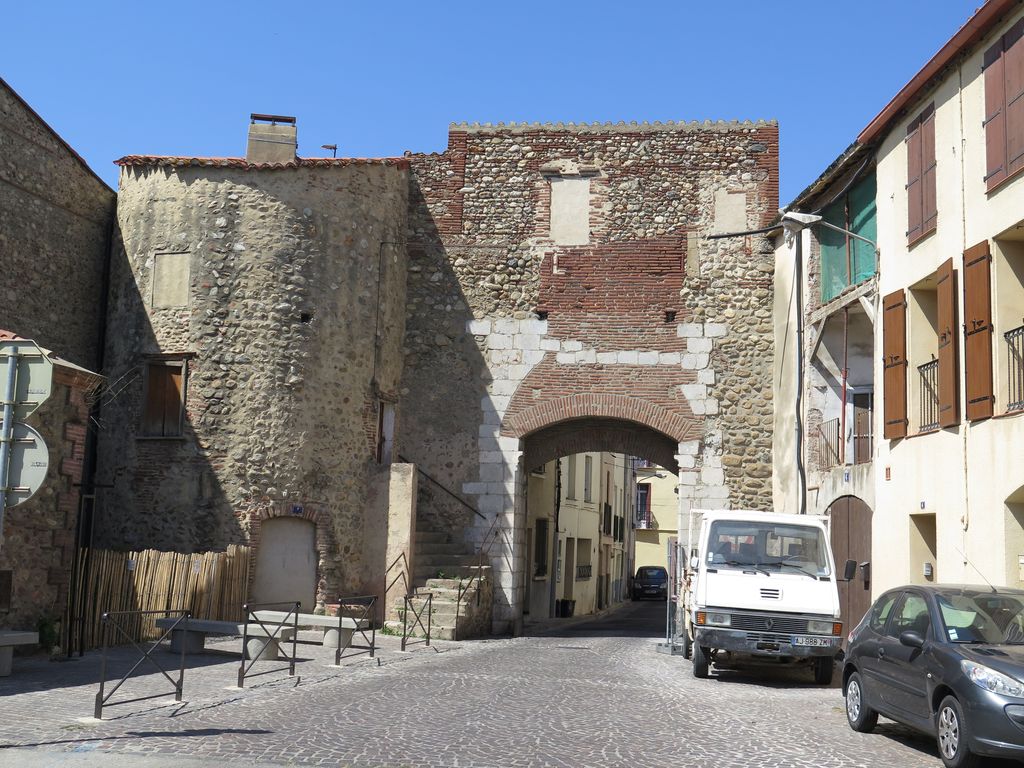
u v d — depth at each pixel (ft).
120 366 65.05
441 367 73.05
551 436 76.33
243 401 63.26
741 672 49.78
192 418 63.26
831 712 37.22
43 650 45.42
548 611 107.04
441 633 62.34
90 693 35.47
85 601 47.44
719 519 48.83
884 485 52.60
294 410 63.77
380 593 66.28
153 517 62.85
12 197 59.67
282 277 64.59
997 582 40.37
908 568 49.37
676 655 57.88
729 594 45.42
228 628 46.91
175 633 48.42
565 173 74.54
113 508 63.77
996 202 41.83
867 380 62.95
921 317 50.44
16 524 44.45
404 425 72.79
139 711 31.76
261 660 46.55
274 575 62.95
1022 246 41.83
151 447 63.46
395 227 72.28
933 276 48.26
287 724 30.17
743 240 72.69
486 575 69.41
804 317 65.26
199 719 30.71
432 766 25.00
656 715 34.37
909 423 49.96
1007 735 25.11
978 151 43.62
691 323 72.13
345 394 66.49
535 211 74.28
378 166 70.49
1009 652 27.61
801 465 64.49
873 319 55.31
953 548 44.47
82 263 66.13
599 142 74.69
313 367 64.90
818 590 45.57
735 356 71.51
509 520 71.15
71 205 65.05
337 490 65.21
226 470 62.59
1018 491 39.22
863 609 55.47
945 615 29.60
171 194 65.36
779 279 70.59
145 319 64.69
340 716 31.86
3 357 27.09
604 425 76.18
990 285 41.91
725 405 71.10
